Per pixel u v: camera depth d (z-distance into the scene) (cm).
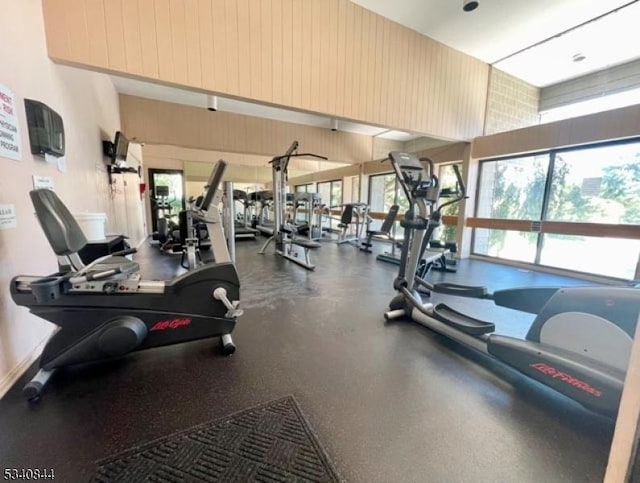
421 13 390
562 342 155
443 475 113
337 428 135
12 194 172
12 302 167
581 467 117
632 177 381
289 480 109
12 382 161
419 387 167
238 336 228
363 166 864
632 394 62
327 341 221
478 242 579
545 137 446
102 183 407
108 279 167
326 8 360
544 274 454
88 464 114
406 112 441
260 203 990
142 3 266
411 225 256
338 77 377
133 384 163
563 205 455
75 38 241
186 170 1205
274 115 698
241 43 314
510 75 532
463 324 205
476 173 559
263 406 148
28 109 192
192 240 408
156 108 605
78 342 161
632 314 134
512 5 357
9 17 175
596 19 370
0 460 115
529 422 141
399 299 272
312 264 502
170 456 118
